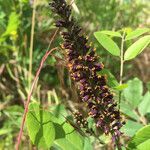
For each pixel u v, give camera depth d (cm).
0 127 42
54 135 22
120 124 22
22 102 47
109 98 22
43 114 22
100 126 22
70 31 21
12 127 40
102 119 22
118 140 23
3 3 46
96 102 22
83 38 21
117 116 22
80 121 24
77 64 21
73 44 21
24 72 46
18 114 36
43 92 46
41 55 46
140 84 31
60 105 27
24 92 47
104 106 22
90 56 21
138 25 54
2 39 43
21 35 46
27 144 40
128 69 50
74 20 22
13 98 47
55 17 23
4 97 47
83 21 50
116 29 51
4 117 42
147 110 30
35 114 22
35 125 21
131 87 31
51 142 22
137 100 30
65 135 23
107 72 24
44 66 45
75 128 24
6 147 41
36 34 47
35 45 47
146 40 24
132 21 54
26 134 36
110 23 51
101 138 27
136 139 21
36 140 21
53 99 45
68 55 21
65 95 45
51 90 46
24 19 48
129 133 27
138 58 53
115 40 41
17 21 42
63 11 21
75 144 23
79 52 21
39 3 49
